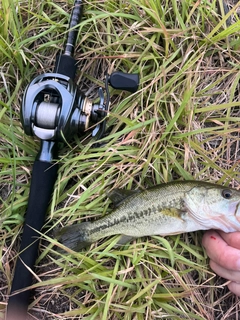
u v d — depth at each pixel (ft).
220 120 0.87
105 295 0.80
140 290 0.81
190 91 0.82
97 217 0.85
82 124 0.76
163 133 0.84
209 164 0.85
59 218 0.84
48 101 0.76
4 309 0.82
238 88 0.91
